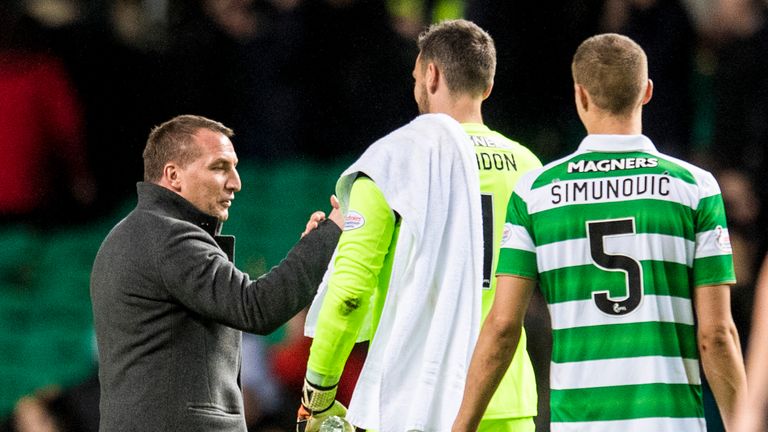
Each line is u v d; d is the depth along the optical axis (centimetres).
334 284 1698
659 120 3788
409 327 1708
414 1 4322
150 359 1747
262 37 4056
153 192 1803
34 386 3984
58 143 4075
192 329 1764
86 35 4078
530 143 3997
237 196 4244
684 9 3781
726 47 3766
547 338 2597
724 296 1567
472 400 1627
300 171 4200
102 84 4131
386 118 4094
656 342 1562
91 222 4291
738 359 1559
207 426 1744
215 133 1830
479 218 1736
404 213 1703
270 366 3109
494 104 3962
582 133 3994
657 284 1571
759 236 3388
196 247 1747
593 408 1569
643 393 1556
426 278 1709
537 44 3919
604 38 1647
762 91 3719
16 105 4022
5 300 4162
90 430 2795
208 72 4103
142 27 4194
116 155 4216
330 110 4106
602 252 1587
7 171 4072
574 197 1606
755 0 3750
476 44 1811
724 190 3372
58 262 4231
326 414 1772
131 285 1753
